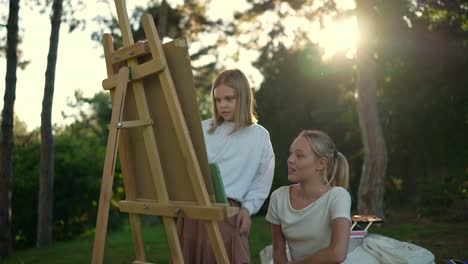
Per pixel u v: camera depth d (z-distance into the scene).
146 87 2.88
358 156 20.47
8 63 9.57
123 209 3.11
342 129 20.56
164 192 2.88
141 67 2.82
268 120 20.55
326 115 20.34
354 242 3.34
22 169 16.06
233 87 3.25
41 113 11.34
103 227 2.70
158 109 2.85
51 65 11.11
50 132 11.41
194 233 3.25
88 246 10.22
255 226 12.19
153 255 7.73
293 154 2.89
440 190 15.84
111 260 7.53
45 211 11.45
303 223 2.89
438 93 15.83
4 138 9.67
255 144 3.27
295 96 20.69
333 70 19.88
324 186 2.91
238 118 3.25
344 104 20.58
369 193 12.05
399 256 3.21
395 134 17.30
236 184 3.22
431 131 16.69
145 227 13.52
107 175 2.72
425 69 15.44
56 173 16.34
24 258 9.12
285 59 20.59
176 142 2.80
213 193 2.77
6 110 9.63
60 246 10.74
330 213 2.81
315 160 2.85
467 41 14.78
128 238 10.90
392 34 13.99
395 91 16.69
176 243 2.87
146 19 2.76
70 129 22.77
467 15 14.39
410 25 14.20
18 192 15.83
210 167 2.81
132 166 3.09
